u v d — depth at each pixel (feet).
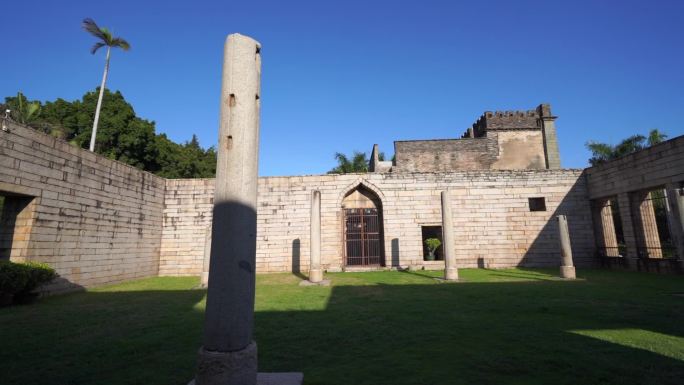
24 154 34.73
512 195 63.31
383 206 63.16
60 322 24.88
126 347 18.90
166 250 60.29
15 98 84.38
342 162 127.24
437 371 14.90
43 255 36.55
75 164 41.34
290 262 61.00
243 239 11.63
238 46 13.06
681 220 38.42
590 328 21.49
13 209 35.65
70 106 91.35
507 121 100.27
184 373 15.16
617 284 39.91
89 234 43.32
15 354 17.93
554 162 96.27
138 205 54.03
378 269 61.05
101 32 76.43
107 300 34.32
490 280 45.57
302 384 13.53
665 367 14.98
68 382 14.35
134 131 93.97
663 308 26.89
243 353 10.97
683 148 45.47
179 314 27.37
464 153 98.22
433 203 63.16
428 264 61.31
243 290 11.39
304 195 62.90
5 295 30.99
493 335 20.18
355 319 24.49
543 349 17.52
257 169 12.73
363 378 14.24
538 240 61.98
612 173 57.52
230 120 12.41
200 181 62.08
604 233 61.72
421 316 25.13
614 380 13.79
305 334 20.84
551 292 34.83
